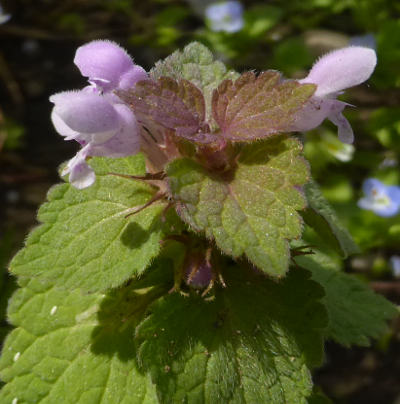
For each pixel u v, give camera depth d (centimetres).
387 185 12
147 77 5
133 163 5
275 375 5
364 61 5
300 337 5
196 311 5
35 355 6
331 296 7
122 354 6
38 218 5
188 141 5
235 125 5
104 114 5
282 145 5
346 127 5
